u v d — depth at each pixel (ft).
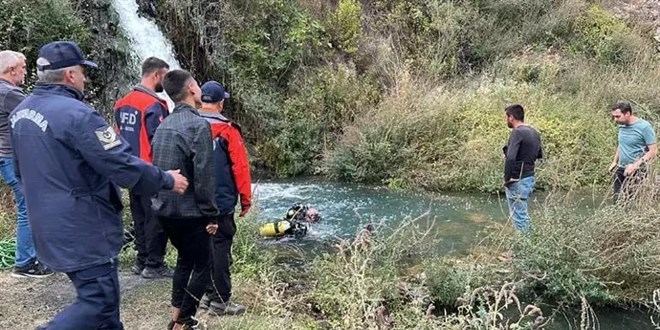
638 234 20.34
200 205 13.34
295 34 43.57
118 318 11.74
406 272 20.86
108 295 11.06
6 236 21.63
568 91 46.03
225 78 42.34
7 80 17.61
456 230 27.50
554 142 38.99
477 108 41.09
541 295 20.36
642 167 24.75
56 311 16.39
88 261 10.74
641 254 20.01
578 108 42.37
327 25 46.52
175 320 14.30
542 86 45.65
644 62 48.98
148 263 18.78
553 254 20.04
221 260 15.93
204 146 13.25
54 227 10.53
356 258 17.78
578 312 19.35
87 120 10.48
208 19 42.37
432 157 38.42
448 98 41.27
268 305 16.51
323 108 42.57
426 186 36.81
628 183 22.99
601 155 38.04
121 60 37.70
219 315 16.26
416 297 17.40
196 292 14.05
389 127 38.86
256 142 41.88
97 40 36.76
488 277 20.57
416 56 48.11
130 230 21.44
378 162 38.11
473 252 23.47
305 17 45.19
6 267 19.33
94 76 36.29
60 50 10.92
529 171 23.66
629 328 18.35
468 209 31.63
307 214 27.81
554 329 18.13
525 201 23.84
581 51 51.06
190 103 13.82
